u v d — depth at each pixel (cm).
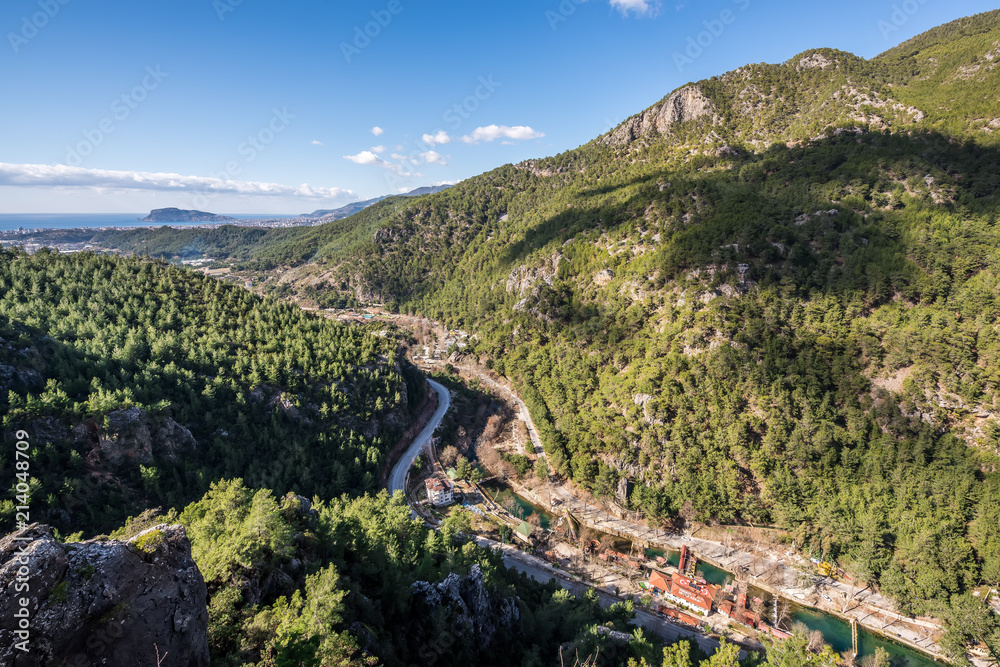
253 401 13162
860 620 10031
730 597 10419
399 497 10144
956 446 11594
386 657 4666
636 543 12450
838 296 14775
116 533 6644
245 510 5941
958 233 15300
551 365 19638
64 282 15050
